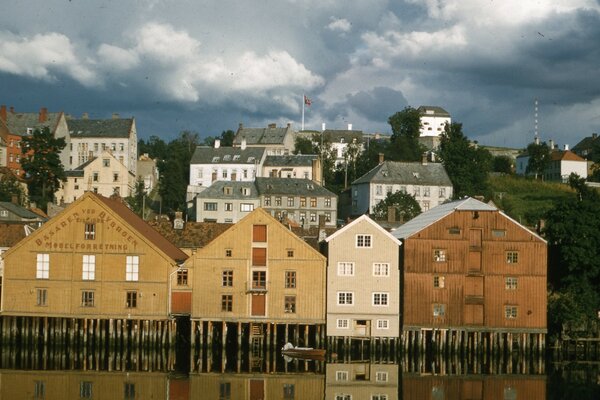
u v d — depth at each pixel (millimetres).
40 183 178125
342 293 94125
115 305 93500
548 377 85000
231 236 94375
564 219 102562
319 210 168625
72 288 93688
